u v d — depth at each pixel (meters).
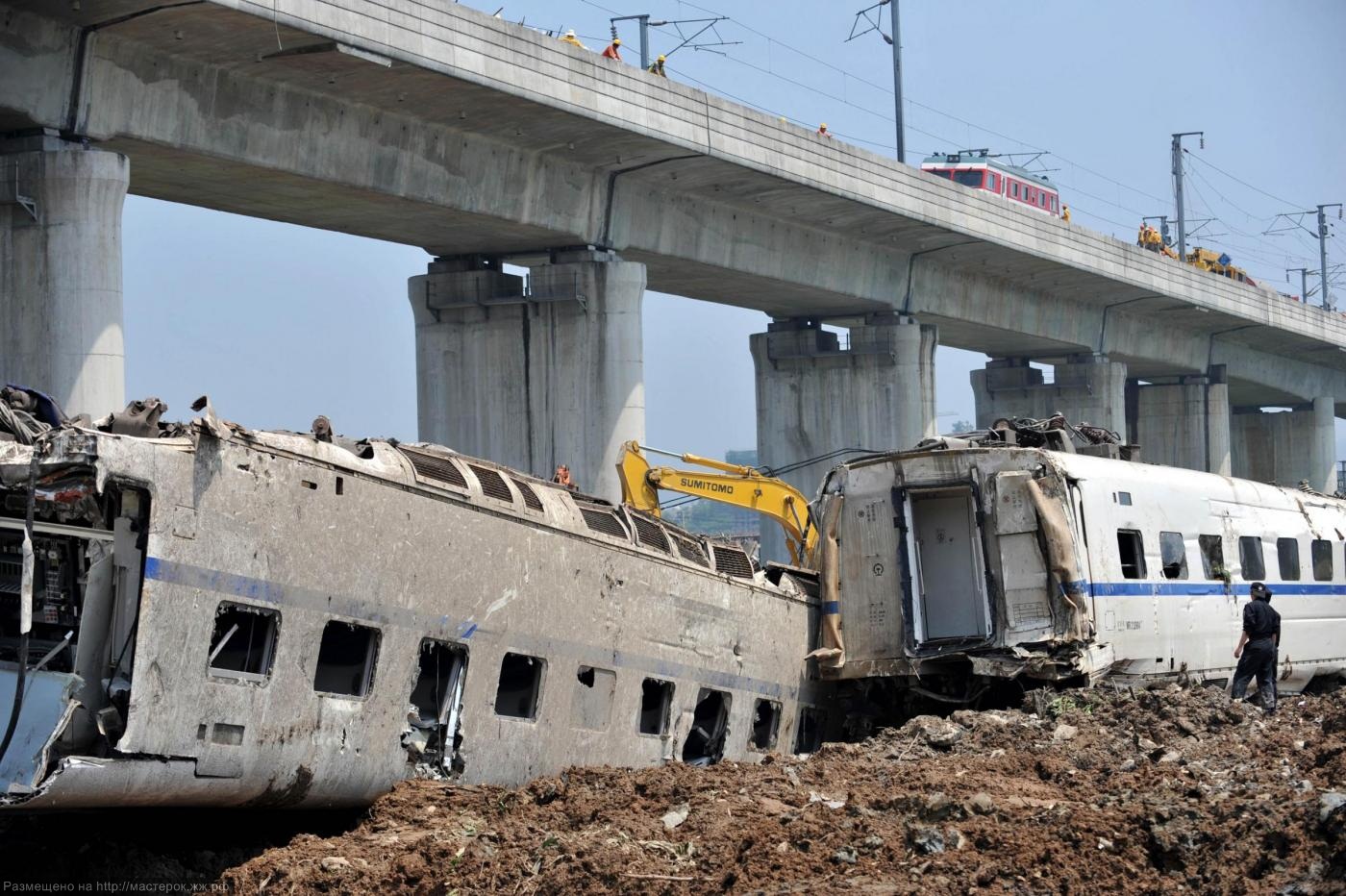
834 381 100.19
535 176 66.75
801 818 21.91
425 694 24.81
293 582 21.62
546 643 26.39
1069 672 34.25
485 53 55.72
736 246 80.00
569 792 24.36
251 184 57.97
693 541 32.31
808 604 35.75
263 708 21.33
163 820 23.06
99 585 19.78
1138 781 23.75
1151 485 38.84
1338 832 18.20
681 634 30.28
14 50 45.94
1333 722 28.17
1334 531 49.50
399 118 59.38
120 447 19.34
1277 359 147.12
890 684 36.91
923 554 36.91
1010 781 25.03
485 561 25.03
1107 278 103.12
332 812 23.91
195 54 50.53
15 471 19.42
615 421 71.62
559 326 72.38
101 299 47.50
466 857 20.88
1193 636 39.59
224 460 20.62
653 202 73.75
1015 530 34.91
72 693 19.36
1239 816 19.67
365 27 51.00
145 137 50.44
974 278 101.44
